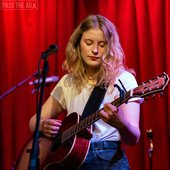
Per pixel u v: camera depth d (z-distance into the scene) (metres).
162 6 3.58
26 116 3.89
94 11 3.86
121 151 2.19
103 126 2.20
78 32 2.44
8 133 3.89
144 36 3.61
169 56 3.47
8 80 3.93
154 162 3.49
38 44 3.94
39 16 3.95
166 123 3.49
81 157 2.17
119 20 3.74
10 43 3.96
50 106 2.53
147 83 1.99
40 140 2.39
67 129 2.29
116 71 2.28
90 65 2.33
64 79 2.48
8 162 3.88
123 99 2.01
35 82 3.12
